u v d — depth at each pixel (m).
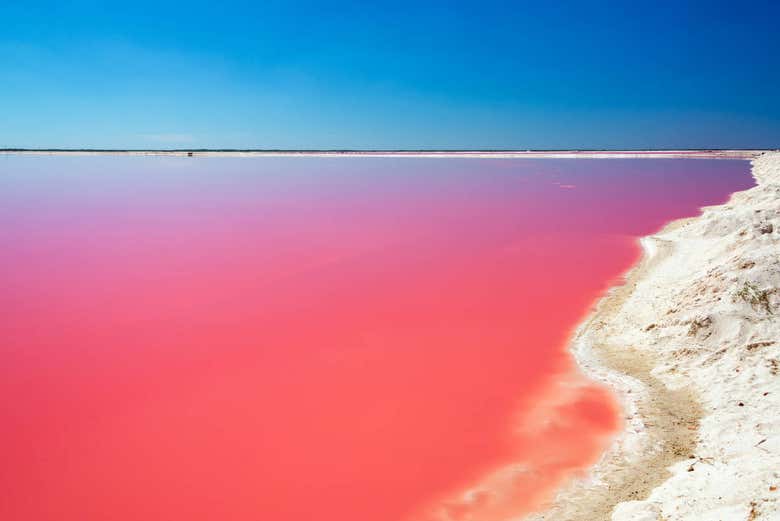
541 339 12.06
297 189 44.22
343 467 7.73
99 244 22.28
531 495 6.94
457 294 15.36
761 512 5.09
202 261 19.30
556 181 48.91
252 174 60.53
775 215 17.02
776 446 6.58
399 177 55.78
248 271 17.92
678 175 52.19
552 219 27.70
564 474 7.29
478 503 6.88
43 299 15.02
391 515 6.75
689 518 5.53
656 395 8.95
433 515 6.71
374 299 14.99
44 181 51.44
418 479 7.41
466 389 9.87
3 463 7.89
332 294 15.45
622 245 21.20
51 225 26.94
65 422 8.95
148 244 22.27
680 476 6.49
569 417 8.69
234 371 10.72
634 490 6.70
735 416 7.63
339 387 10.05
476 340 12.09
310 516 6.77
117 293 15.55
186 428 8.77
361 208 32.56
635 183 45.28
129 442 8.40
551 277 16.92
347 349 11.71
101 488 7.35
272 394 9.81
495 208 31.89
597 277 16.77
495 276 17.14
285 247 21.61
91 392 9.91
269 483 7.41
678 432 7.80
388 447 8.17
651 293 13.29
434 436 8.41
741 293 10.03
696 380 8.99
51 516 6.84
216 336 12.45
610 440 7.95
